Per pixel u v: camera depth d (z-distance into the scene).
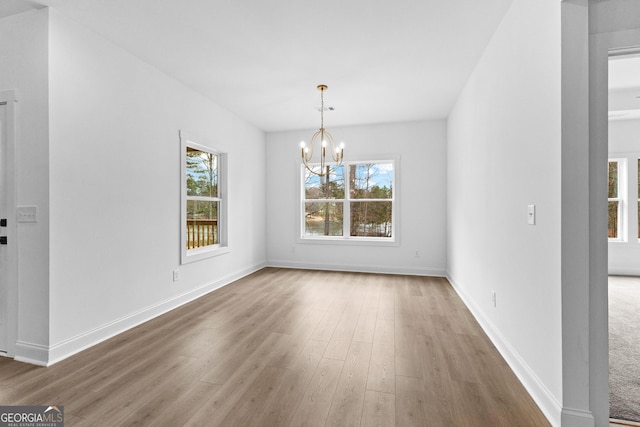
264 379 1.92
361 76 3.29
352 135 5.21
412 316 3.05
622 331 2.63
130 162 2.78
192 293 3.61
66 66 2.24
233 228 4.52
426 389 1.82
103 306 2.52
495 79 2.46
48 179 2.12
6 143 2.21
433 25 2.39
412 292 3.92
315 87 3.59
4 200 2.23
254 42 2.63
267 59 2.93
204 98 3.85
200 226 4.03
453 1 2.11
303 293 3.87
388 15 2.27
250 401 1.70
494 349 2.34
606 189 1.45
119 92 2.67
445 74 3.24
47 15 2.12
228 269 4.39
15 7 2.12
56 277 2.17
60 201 2.20
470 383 1.88
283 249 5.52
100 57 2.50
